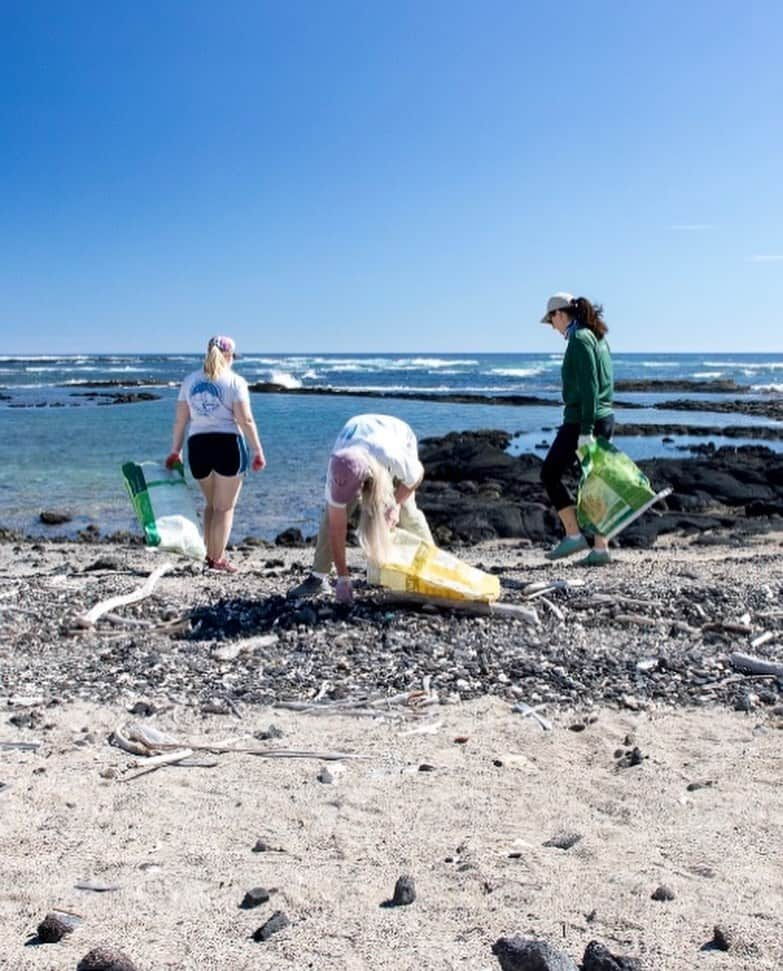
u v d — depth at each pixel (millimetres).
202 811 4020
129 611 7418
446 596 7055
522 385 72375
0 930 3088
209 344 9062
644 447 28172
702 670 5965
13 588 8297
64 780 4336
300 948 2938
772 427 35031
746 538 14312
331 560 7566
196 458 9156
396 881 3375
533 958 2689
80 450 25812
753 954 2850
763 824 3832
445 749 4754
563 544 9500
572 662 6082
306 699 5512
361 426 7062
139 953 2928
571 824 3875
